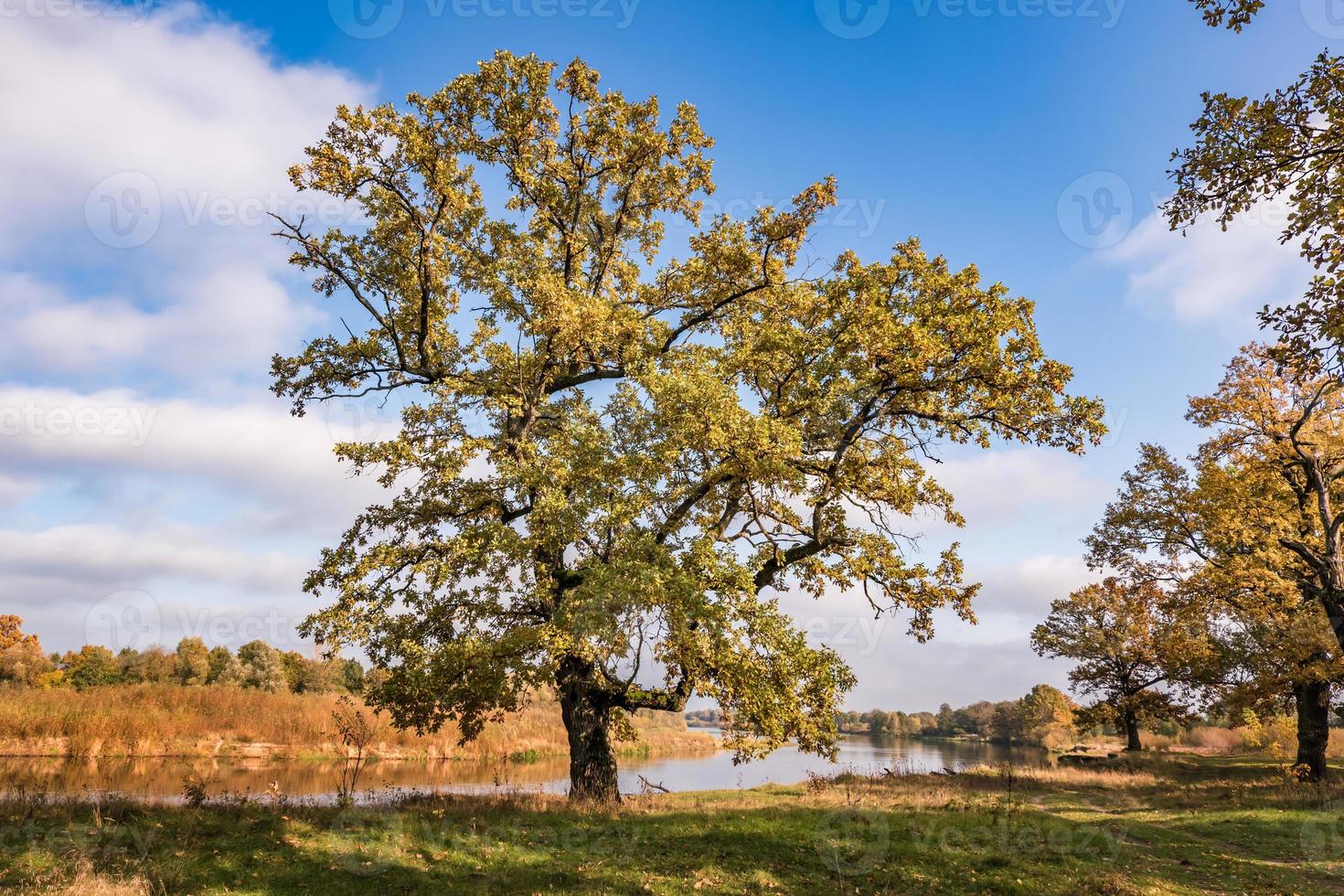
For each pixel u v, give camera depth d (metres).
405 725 14.95
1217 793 21.14
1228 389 25.67
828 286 16.25
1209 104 10.03
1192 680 30.62
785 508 17.08
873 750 63.25
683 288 18.52
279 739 33.88
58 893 7.90
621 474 14.93
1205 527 22.88
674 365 16.53
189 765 27.45
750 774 35.06
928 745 78.25
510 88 17.09
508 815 12.66
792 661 13.03
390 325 16.58
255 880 8.85
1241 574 22.22
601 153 18.50
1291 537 21.86
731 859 10.53
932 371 15.04
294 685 59.12
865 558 15.95
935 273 15.27
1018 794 20.80
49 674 55.41
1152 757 34.75
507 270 17.33
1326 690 24.80
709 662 12.71
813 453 16.19
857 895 9.39
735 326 18.11
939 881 9.93
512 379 16.91
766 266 16.70
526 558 15.02
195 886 8.55
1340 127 9.27
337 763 31.61
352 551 15.24
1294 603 22.88
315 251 15.83
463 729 15.08
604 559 15.93
